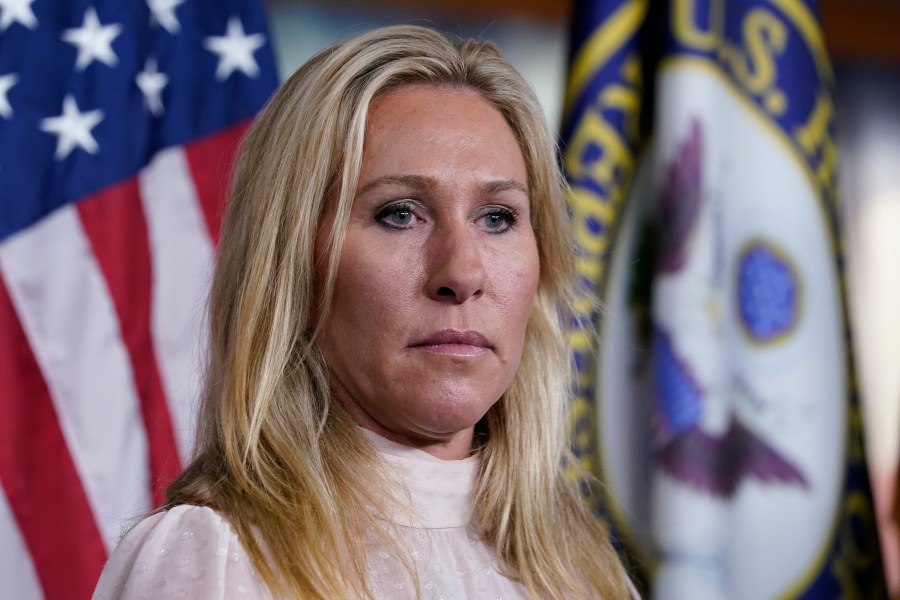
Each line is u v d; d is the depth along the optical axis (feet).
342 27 27.58
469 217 10.19
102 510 15.48
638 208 18.84
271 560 9.25
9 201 15.80
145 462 15.78
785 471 18.07
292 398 10.11
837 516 18.30
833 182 19.34
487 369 9.89
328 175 10.17
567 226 12.10
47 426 15.46
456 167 10.00
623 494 18.16
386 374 9.79
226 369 10.32
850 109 30.73
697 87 18.54
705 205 18.34
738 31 19.10
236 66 17.38
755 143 18.83
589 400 18.13
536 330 12.12
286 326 10.12
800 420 18.28
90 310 15.88
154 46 17.08
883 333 30.32
